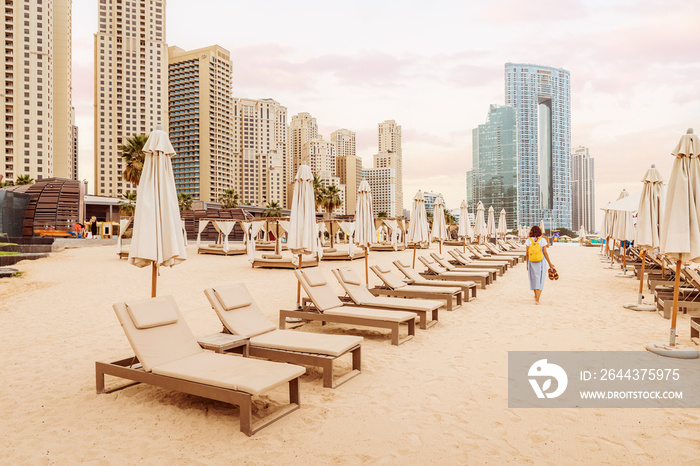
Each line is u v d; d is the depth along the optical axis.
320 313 6.14
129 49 107.44
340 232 52.25
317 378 4.48
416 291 8.05
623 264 13.98
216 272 16.12
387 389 4.10
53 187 36.62
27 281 13.22
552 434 3.14
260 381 3.28
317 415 3.51
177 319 4.27
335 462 2.76
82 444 3.04
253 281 13.40
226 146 116.50
